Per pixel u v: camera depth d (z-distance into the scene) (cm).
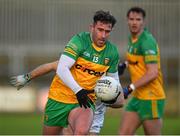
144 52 2545
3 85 5278
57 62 2256
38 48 5378
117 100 2164
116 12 5288
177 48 5334
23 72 5388
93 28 2089
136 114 2605
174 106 5238
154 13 5334
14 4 5369
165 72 5312
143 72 2578
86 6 5325
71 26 5350
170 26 5341
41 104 5200
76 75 2133
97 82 2092
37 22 5378
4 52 5388
